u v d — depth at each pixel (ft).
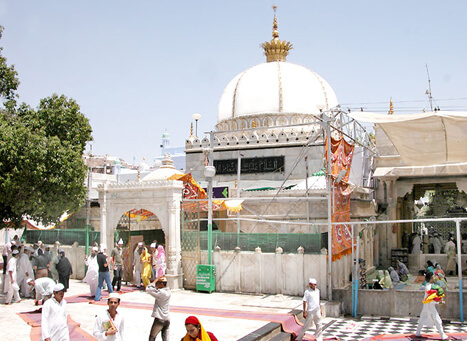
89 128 73.97
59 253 51.55
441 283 47.11
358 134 69.82
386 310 48.62
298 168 83.97
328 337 40.47
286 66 101.50
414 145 60.03
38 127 69.00
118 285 54.08
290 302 47.37
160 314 29.45
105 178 129.08
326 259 50.31
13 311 43.65
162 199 55.67
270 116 94.07
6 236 88.17
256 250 52.80
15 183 58.75
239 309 44.14
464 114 51.96
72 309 44.11
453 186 90.53
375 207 79.56
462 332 41.70
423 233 95.76
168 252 55.11
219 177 89.71
